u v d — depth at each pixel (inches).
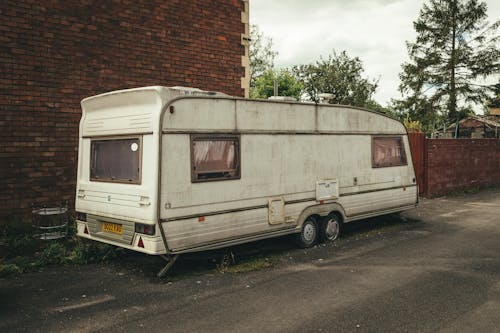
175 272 259.1
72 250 295.9
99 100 269.3
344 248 320.2
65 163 337.1
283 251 310.8
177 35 400.5
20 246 290.0
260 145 284.2
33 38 319.0
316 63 1646.2
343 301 212.7
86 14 344.2
